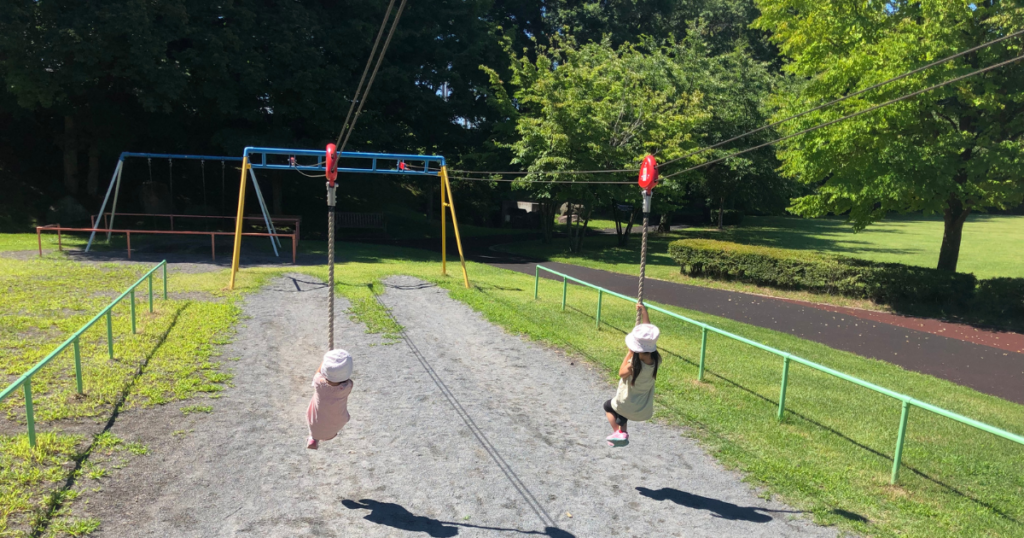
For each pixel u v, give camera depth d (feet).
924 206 62.28
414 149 112.57
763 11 69.62
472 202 157.07
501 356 36.45
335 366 17.92
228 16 82.94
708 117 102.22
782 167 72.33
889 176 56.18
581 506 19.58
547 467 22.24
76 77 71.46
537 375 33.24
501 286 60.59
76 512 17.16
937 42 53.57
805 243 123.24
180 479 19.62
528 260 91.71
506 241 119.14
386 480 20.63
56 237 78.69
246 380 29.45
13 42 68.44
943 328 53.21
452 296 53.16
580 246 103.91
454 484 20.63
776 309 58.85
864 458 23.79
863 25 59.57
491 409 27.84
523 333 41.52
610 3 150.41
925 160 54.54
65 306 40.27
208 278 55.31
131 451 21.02
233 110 83.82
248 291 50.67
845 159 61.93
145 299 44.50
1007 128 57.77
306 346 36.47
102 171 105.70
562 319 46.06
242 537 16.80
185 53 77.56
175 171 115.34
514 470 21.86
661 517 19.11
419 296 52.85
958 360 43.29
